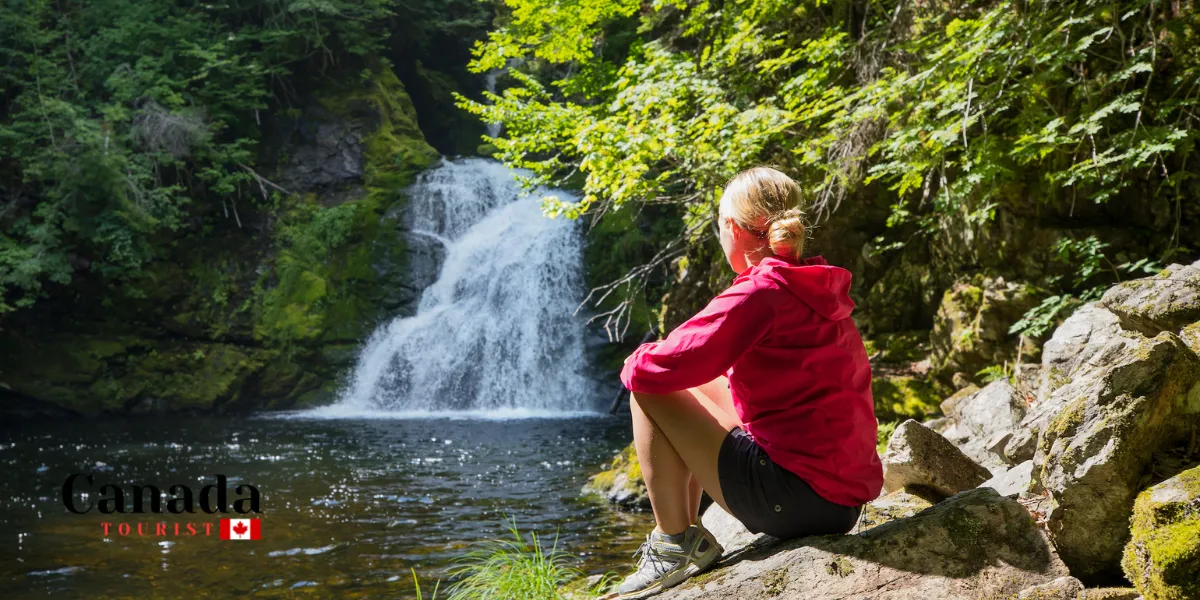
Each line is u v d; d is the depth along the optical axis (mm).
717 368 2287
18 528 7695
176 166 21312
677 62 9242
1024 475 3258
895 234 10203
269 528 7711
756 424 2404
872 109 7395
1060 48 6422
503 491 9422
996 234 8164
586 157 8516
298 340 20312
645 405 2469
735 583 2400
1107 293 3863
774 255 2443
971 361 8125
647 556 2580
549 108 10133
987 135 7266
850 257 10438
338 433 15008
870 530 2461
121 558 6680
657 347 2340
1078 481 2324
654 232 19922
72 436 14758
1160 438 2334
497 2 28172
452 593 5477
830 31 8836
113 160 19391
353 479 10242
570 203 8938
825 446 2354
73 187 19422
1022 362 7508
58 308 19625
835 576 2330
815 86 8484
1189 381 2352
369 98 24422
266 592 5801
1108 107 6219
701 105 9141
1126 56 7102
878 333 10039
